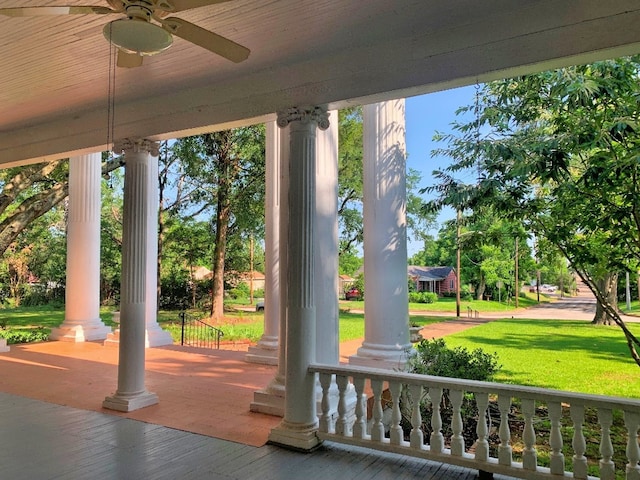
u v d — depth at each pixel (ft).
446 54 11.54
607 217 15.53
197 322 54.13
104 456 12.20
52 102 17.43
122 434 13.88
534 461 10.51
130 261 16.80
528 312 69.77
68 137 19.27
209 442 13.25
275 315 25.35
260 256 85.10
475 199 17.85
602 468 9.80
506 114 18.21
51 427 14.49
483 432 11.12
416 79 11.90
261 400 16.03
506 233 19.38
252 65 13.93
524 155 16.85
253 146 52.95
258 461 11.94
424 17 11.03
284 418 13.38
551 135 16.85
